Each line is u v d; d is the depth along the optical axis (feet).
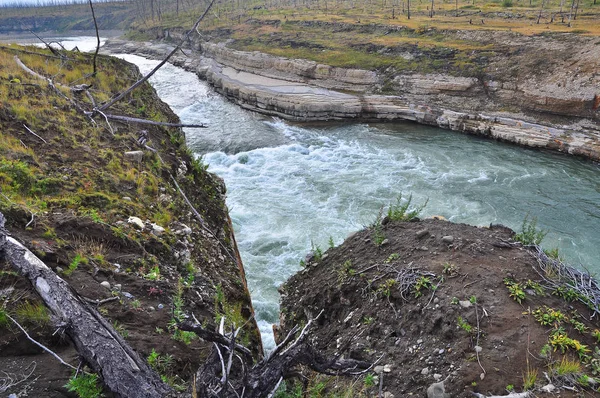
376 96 101.45
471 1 184.65
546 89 84.07
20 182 21.61
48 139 28.04
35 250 15.99
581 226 52.19
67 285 13.19
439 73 100.63
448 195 60.64
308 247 46.21
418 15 165.27
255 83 118.83
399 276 18.95
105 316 14.75
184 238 23.59
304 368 17.56
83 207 21.31
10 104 30.25
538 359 14.52
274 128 93.76
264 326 33.37
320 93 106.01
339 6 216.13
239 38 165.99
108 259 18.24
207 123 97.14
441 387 13.94
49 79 38.86
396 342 16.76
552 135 77.56
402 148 79.77
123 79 49.47
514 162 72.18
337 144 82.84
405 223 23.36
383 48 118.32
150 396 10.45
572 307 16.78
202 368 11.87
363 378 15.53
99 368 11.02
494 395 13.43
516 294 16.92
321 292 21.53
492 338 15.31
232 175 67.77
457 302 16.80
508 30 111.75
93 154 27.91
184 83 140.36
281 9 222.69
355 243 23.31
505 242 20.65
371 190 61.77
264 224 51.47
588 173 67.46
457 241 20.43
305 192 61.16
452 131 88.79
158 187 27.86
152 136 35.91
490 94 92.89
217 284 21.79
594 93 78.02
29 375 11.99
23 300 14.05
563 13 133.39
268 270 41.86
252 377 12.10
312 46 134.72
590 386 13.61
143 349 13.96
